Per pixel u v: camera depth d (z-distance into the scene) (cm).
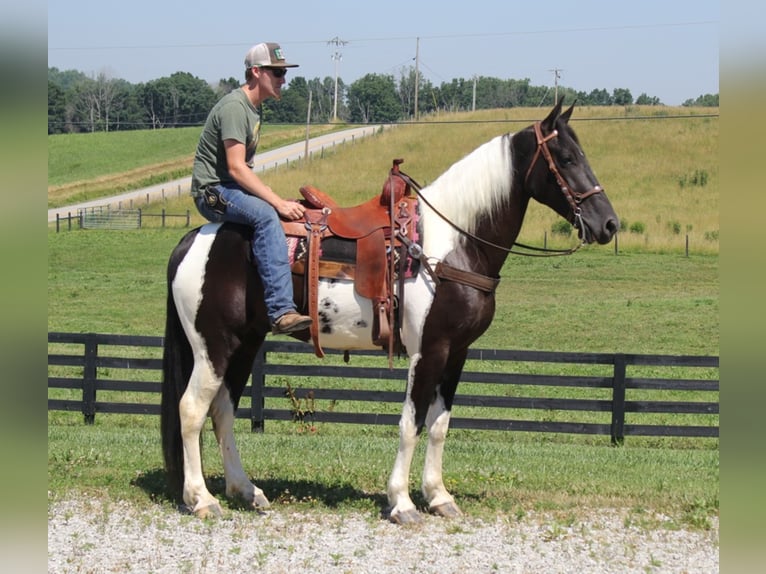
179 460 598
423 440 964
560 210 576
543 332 2045
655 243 3550
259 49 582
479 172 573
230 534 545
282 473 718
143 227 4203
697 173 5078
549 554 520
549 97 12044
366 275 561
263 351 1034
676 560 516
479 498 646
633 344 1927
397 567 492
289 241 568
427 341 559
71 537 531
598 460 857
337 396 1034
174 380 597
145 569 482
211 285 573
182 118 11931
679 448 1054
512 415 1252
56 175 6681
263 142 7131
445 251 564
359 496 643
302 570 485
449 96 12494
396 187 580
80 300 2464
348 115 12194
